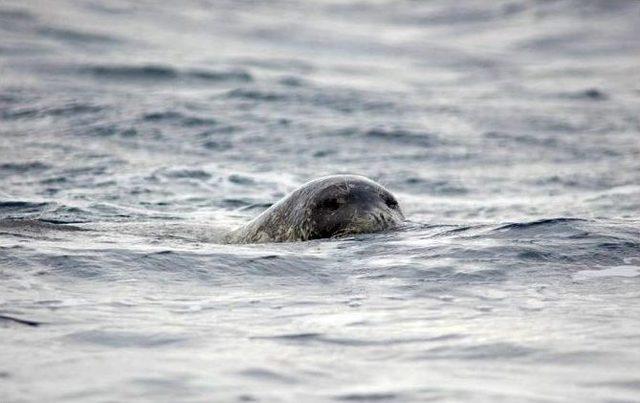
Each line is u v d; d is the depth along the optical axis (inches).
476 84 4087.1
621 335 629.9
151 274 858.8
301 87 3614.7
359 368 563.2
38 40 4382.4
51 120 2679.6
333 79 4020.7
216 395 508.1
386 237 1037.2
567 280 823.7
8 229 1133.7
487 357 584.7
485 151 2475.4
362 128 2748.5
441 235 1033.5
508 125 2918.3
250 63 4323.3
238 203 1658.5
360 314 706.2
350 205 1097.4
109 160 2121.1
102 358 579.8
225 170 2062.0
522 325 663.1
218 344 618.8
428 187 2005.4
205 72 3811.5
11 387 518.3
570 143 2610.7
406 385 527.8
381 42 5531.5
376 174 2140.7
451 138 2655.0
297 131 2672.2
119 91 3321.9
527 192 1947.6
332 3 7076.8
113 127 2600.9
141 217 1414.9
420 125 2856.8
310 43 5354.3
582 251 928.3
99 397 501.7
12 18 4822.8
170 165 2081.7
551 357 581.3
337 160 2304.4
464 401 499.8
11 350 597.0
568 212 1643.7
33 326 660.7
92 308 722.2
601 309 712.4
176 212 1505.9
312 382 534.6
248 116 2886.3
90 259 906.7
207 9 6220.5
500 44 5462.6
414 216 1598.2
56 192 1702.8
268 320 689.0
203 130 2630.4
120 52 4315.9
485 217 1585.9
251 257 922.7
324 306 735.7
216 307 733.3
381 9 6806.1
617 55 5014.8
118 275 852.6
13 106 2883.9
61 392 509.4
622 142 2630.4
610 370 553.9
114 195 1692.9
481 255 917.8
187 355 589.0
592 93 3722.9
